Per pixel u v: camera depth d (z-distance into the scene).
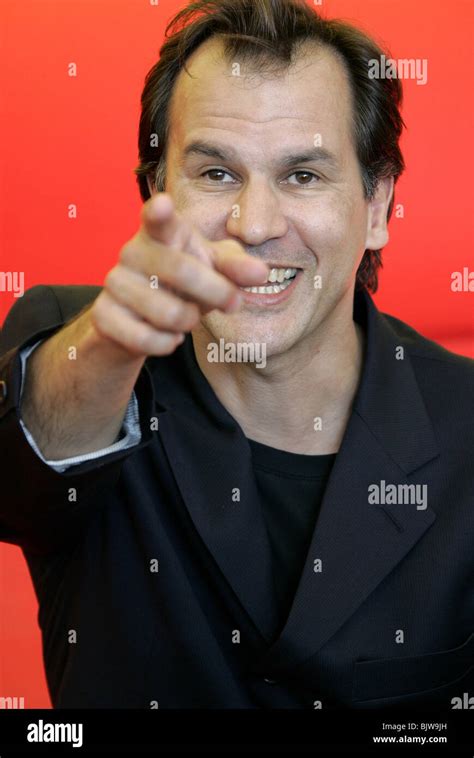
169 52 1.07
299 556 1.02
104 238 2.46
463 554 1.00
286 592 1.01
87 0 2.39
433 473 1.03
